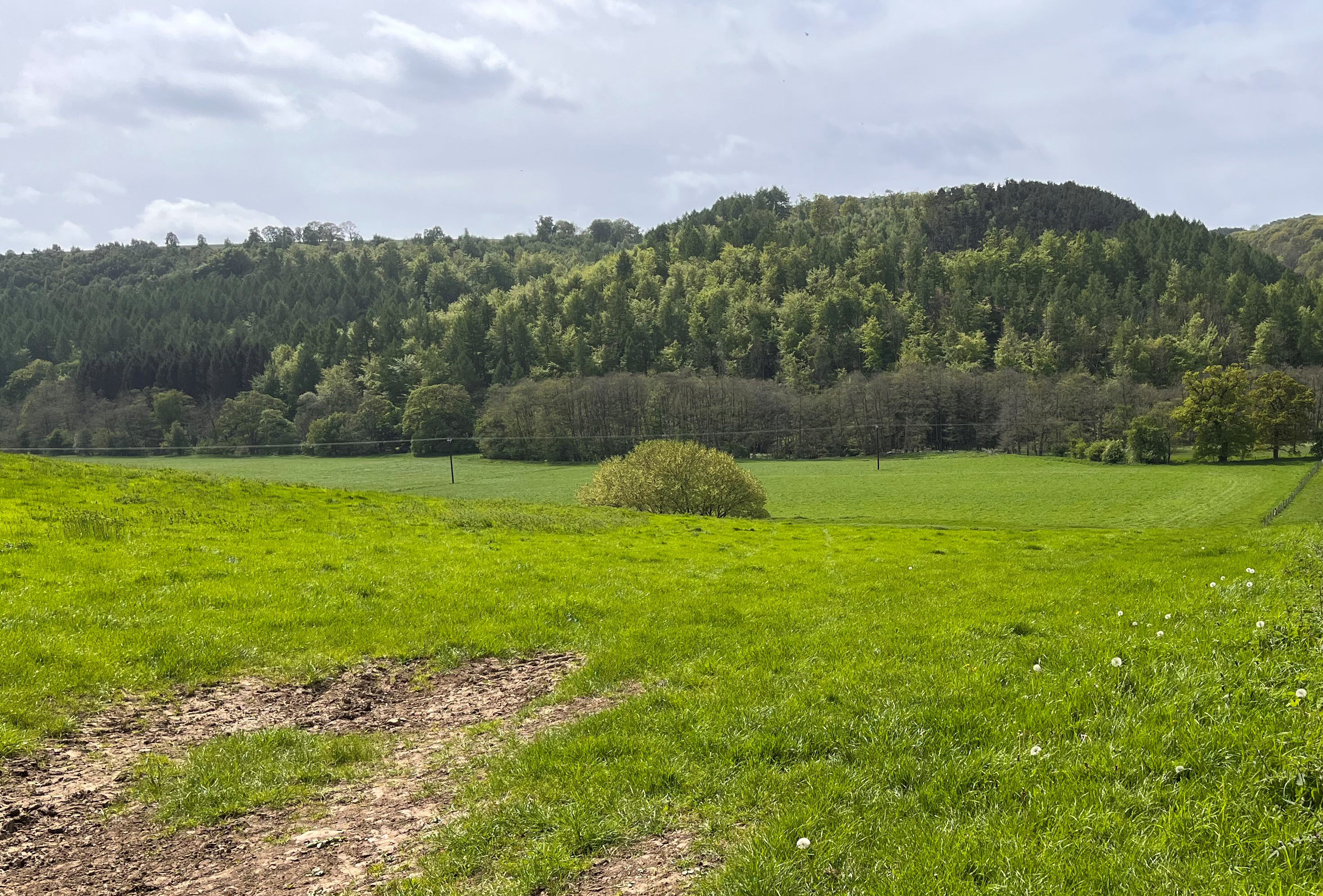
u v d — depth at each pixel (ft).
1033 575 74.95
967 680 34.01
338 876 23.93
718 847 23.09
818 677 38.47
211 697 41.81
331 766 33.81
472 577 69.51
